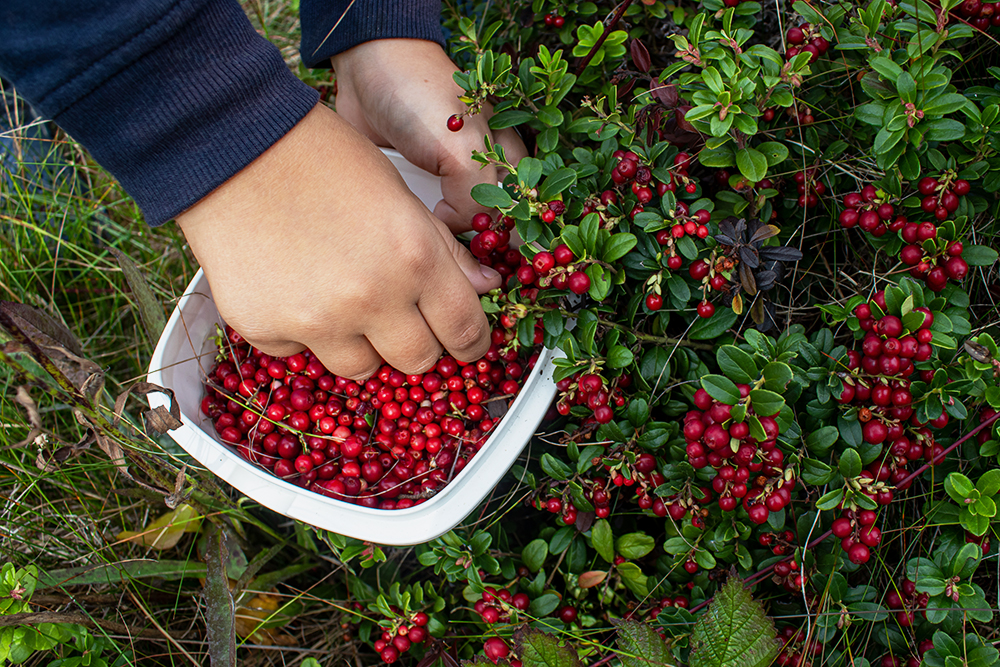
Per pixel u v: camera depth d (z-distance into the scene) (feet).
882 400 1.26
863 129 1.42
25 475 1.64
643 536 1.46
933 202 1.30
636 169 1.32
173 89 1.15
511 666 1.33
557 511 1.47
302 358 1.51
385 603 1.46
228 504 1.60
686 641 1.36
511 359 1.49
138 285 1.57
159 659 1.57
